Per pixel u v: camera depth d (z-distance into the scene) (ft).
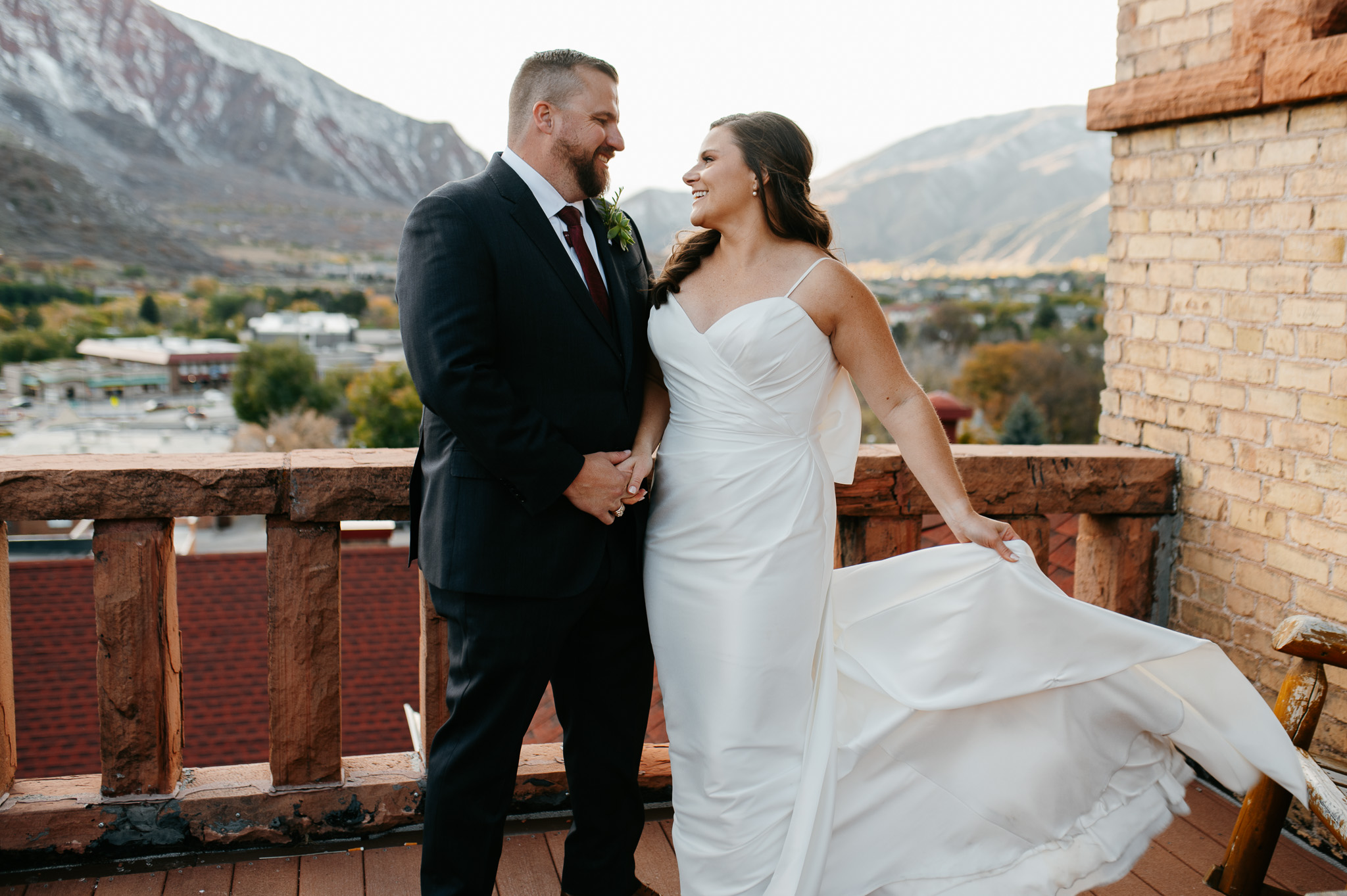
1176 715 6.08
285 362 194.39
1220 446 8.51
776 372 5.63
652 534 6.02
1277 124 7.86
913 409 5.91
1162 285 9.23
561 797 7.55
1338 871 7.08
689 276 6.02
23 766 24.48
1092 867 5.85
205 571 36.42
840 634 6.15
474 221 5.31
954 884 5.76
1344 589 7.32
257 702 29.30
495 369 5.22
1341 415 7.36
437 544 5.53
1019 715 5.88
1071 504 8.66
